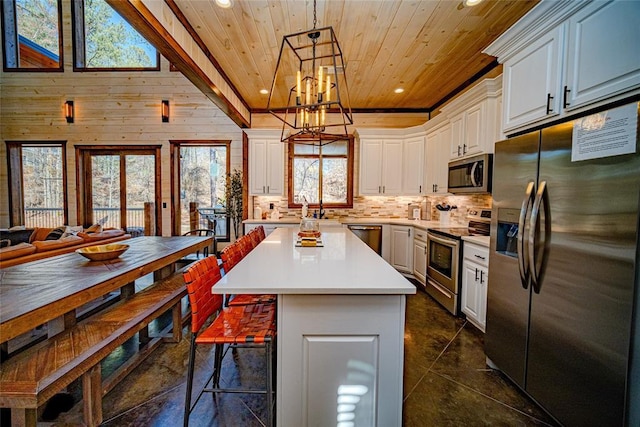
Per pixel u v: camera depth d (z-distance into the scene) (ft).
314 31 6.32
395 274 5.08
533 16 5.73
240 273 5.11
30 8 20.07
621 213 4.06
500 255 6.76
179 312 8.48
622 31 4.29
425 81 13.48
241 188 18.76
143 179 20.34
